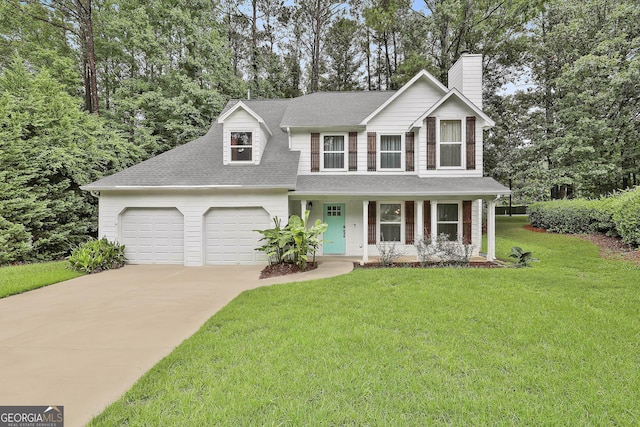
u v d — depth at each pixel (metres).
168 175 10.85
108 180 10.55
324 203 12.30
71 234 12.78
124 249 10.61
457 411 2.74
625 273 7.78
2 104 11.54
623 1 15.07
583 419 2.64
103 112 18.50
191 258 10.53
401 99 12.20
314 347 3.95
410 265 9.89
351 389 3.05
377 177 11.95
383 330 4.49
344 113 12.94
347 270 9.03
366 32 23.91
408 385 3.12
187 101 18.39
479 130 11.56
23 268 9.48
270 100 15.84
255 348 3.94
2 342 4.36
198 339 4.26
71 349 4.12
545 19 17.62
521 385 3.13
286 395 2.96
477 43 18.14
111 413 2.76
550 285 6.86
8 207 10.77
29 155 11.81
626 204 10.35
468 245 10.53
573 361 3.58
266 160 11.83
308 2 24.39
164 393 3.03
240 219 10.64
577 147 15.25
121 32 18.94
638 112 15.02
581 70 14.91
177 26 18.48
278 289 6.88
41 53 18.06
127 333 4.66
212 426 2.55
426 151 11.68
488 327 4.61
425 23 17.86
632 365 3.47
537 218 16.28
